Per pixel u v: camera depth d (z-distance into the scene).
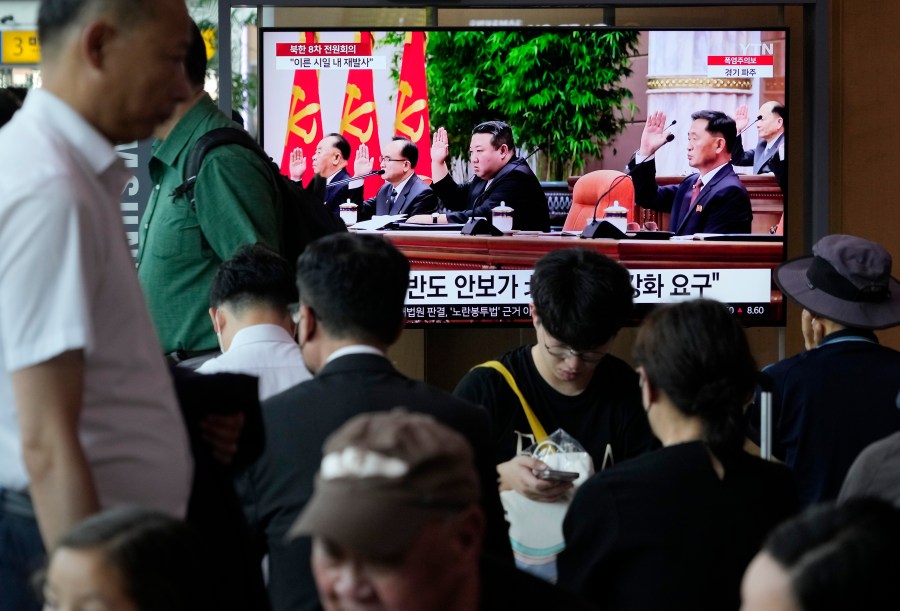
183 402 2.93
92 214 2.64
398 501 1.88
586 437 4.18
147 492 2.73
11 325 2.52
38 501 2.53
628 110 7.32
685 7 7.56
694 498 2.96
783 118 7.32
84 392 2.66
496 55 7.30
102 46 2.75
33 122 2.71
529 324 7.37
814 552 1.85
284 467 3.02
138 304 2.79
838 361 4.51
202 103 5.02
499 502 3.19
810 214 7.37
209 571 2.18
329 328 3.17
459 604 2.00
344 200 7.36
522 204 7.34
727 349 2.99
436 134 7.33
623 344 7.78
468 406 3.15
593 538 3.01
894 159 7.73
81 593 2.05
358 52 7.30
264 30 7.27
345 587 1.89
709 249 7.36
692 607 2.94
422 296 7.37
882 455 3.30
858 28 7.71
